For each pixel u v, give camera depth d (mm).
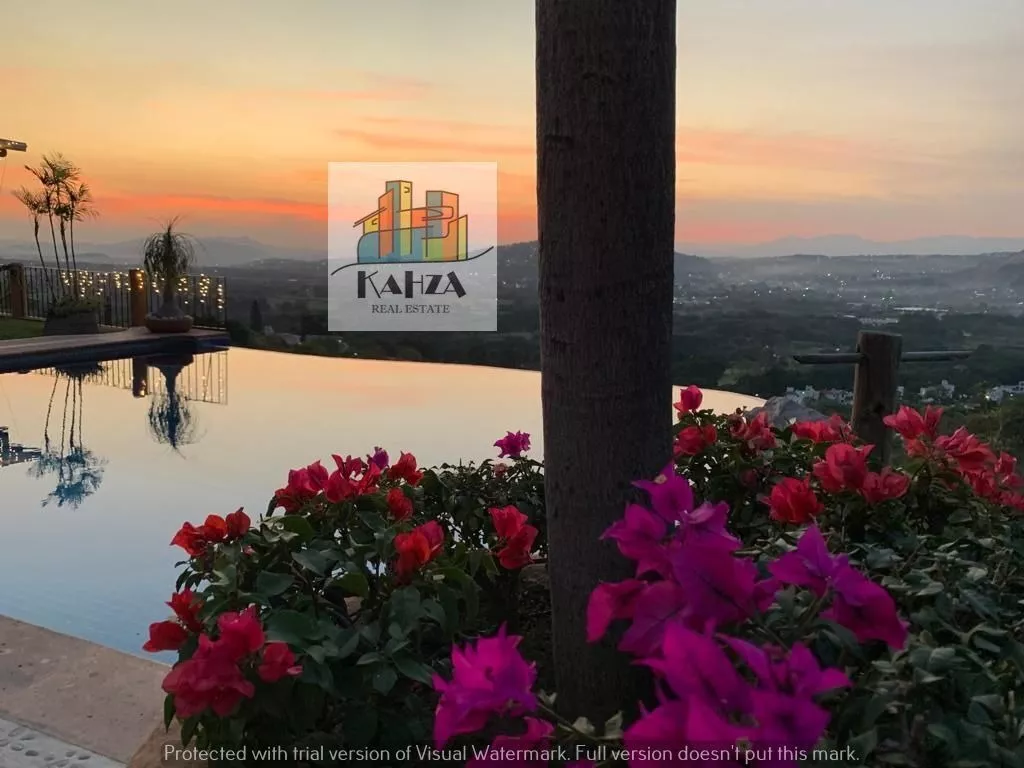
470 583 1320
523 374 8039
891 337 2312
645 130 1124
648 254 1151
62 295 10211
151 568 3139
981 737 748
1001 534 1482
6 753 1540
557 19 1116
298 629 1134
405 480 1818
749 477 1804
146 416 6027
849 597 757
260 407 6395
